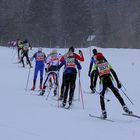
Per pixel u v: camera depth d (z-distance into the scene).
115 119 17.73
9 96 23.44
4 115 17.05
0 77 34.19
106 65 17.78
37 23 172.00
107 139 13.73
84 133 14.49
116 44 179.12
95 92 26.92
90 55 62.62
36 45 160.62
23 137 13.19
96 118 17.80
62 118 17.30
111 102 22.80
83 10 172.25
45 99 22.94
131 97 25.64
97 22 196.50
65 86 20.62
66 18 170.12
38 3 174.00
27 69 42.22
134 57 60.53
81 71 41.62
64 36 166.25
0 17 184.12
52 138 13.36
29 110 18.78
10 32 175.75
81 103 22.33
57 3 178.62
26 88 27.30
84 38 166.50
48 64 24.33
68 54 20.73
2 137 13.02
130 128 15.80
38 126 15.16
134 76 38.59
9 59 54.78
